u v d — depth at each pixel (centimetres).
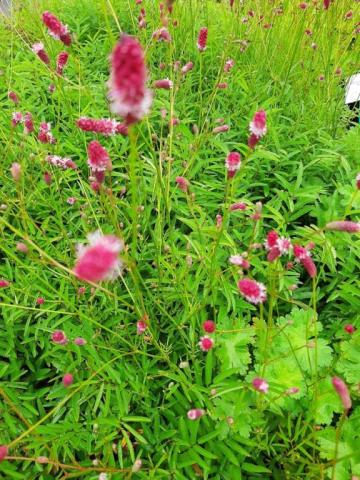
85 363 27
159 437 24
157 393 27
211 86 45
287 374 25
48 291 29
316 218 35
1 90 44
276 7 46
